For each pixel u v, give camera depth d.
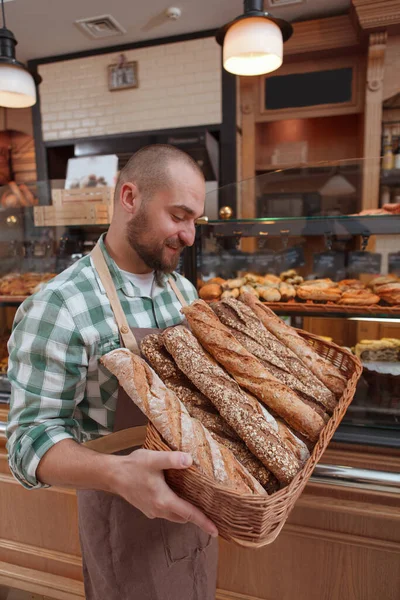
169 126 3.58
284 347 1.09
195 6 3.00
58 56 3.74
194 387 0.96
